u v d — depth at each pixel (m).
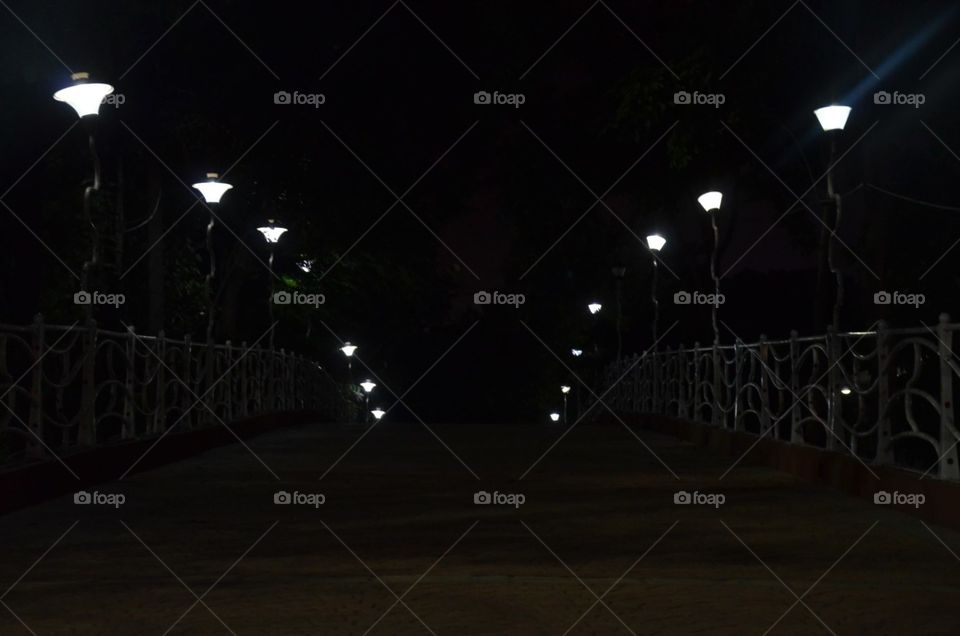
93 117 15.46
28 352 12.70
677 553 9.39
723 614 7.11
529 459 19.00
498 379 71.44
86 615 7.09
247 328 40.56
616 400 34.19
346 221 35.66
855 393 13.70
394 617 7.03
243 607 7.31
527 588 7.91
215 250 34.81
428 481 15.23
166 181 29.36
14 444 15.02
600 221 30.30
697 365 22.80
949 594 7.71
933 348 11.20
